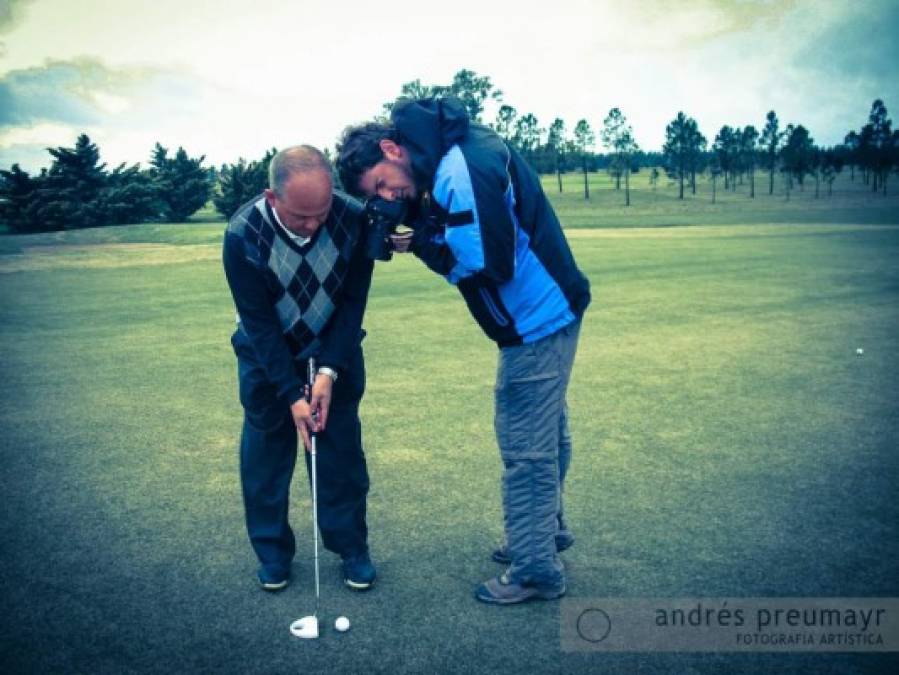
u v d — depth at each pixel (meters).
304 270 2.54
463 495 3.54
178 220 38.28
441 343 6.84
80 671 2.26
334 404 2.70
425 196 2.49
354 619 2.54
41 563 2.94
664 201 64.50
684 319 7.85
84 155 34.78
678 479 3.66
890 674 2.20
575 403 4.90
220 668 2.28
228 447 4.25
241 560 2.97
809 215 34.53
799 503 3.37
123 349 6.84
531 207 2.42
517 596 2.63
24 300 9.97
